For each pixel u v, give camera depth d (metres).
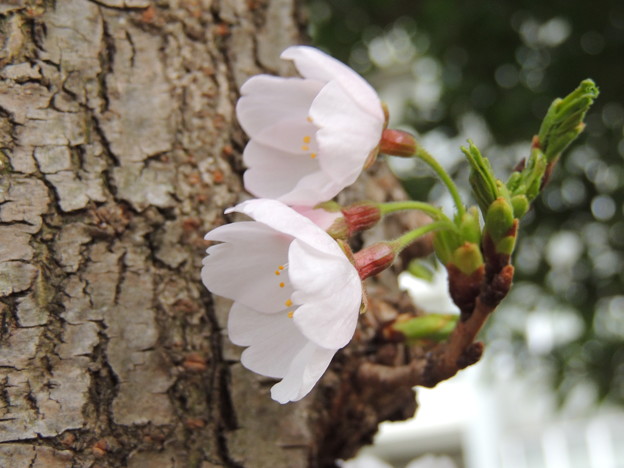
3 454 0.14
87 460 0.14
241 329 0.14
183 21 0.17
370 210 0.14
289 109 0.15
